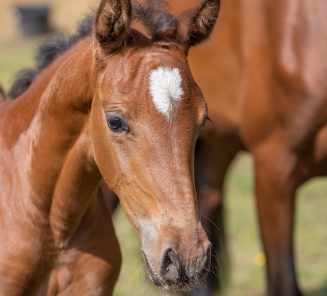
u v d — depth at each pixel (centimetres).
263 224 634
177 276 365
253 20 646
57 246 474
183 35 429
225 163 753
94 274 488
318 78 588
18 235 465
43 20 2266
